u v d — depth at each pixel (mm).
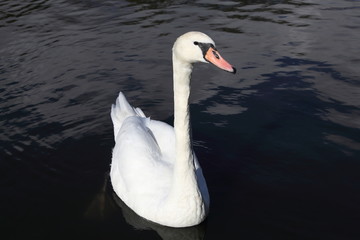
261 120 2330
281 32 3199
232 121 2332
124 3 3973
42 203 1898
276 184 1960
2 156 2133
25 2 4078
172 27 3365
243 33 3207
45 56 2975
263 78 2641
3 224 1804
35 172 2051
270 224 1777
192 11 3691
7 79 2695
